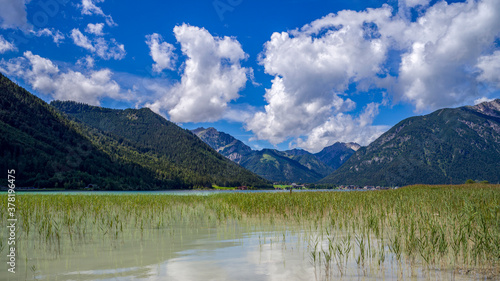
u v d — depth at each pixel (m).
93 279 6.82
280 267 7.70
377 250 9.31
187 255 9.12
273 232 13.28
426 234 8.52
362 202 20.16
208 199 30.23
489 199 15.16
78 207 20.88
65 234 12.59
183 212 21.28
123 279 6.86
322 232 12.71
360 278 6.72
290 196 24.14
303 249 9.83
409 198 19.50
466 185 42.84
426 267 7.46
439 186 43.25
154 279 6.82
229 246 10.48
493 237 7.86
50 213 16.78
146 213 19.44
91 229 13.80
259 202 21.09
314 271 7.34
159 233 13.14
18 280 6.80
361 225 13.63
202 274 7.12
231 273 7.23
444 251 8.00
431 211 13.78
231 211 19.94
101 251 9.70
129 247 10.36
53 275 7.19
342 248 9.70
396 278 6.68
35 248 10.10
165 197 31.08
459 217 9.97
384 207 18.44
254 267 7.74
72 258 8.80
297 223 15.96
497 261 7.35
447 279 6.54
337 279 6.68
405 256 8.42
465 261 7.84
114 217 16.61
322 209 17.94
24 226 13.08
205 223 16.22
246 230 13.94
